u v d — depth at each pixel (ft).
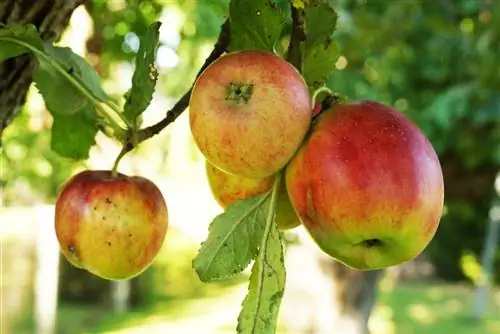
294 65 2.14
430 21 6.57
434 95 8.61
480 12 6.74
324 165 1.94
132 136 2.21
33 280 13.62
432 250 22.93
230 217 2.05
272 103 1.91
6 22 2.35
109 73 5.53
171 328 15.42
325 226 1.96
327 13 2.13
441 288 22.07
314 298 7.16
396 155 1.94
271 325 1.99
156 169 6.70
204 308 18.02
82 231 2.19
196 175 11.37
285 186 2.06
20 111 2.60
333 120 1.97
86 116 2.46
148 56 2.14
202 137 1.94
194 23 6.35
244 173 1.95
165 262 19.76
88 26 3.91
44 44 2.28
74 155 2.51
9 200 7.75
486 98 7.64
